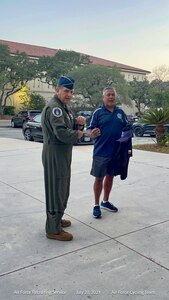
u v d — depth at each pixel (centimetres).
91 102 3519
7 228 341
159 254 283
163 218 372
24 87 3966
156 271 255
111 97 359
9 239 313
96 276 247
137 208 407
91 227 344
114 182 537
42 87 4903
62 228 339
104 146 362
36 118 1405
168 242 308
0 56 3494
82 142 1214
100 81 3422
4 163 721
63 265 263
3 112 4003
